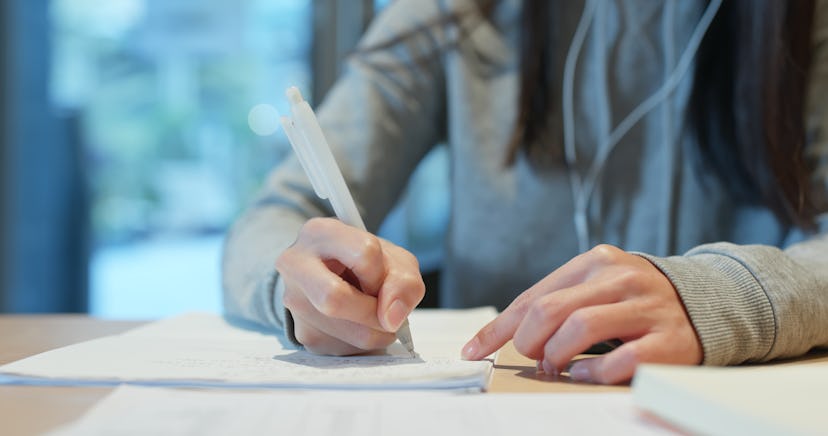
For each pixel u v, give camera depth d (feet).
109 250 8.12
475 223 3.66
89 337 2.56
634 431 1.28
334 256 1.88
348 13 7.20
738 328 1.79
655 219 3.51
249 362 1.87
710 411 1.17
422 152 3.93
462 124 3.65
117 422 1.33
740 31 3.07
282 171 3.40
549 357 1.73
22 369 1.75
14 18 7.62
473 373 1.62
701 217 3.47
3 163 7.62
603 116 3.51
